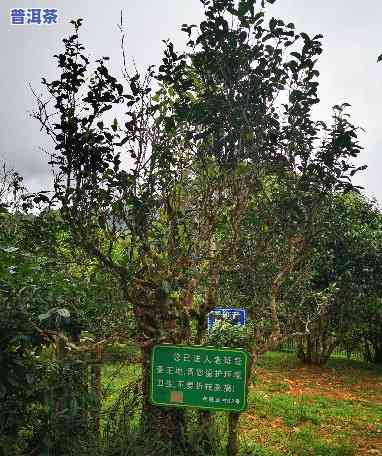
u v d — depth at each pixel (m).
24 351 5.27
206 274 5.65
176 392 5.12
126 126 5.11
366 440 8.86
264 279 6.26
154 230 5.49
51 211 5.63
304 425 9.48
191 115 5.16
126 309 5.89
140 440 5.31
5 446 4.98
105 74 4.97
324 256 12.55
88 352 5.44
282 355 19.16
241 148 5.30
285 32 5.09
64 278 5.63
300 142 5.50
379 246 15.73
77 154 4.92
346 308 15.45
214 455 5.73
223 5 5.07
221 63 5.18
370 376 15.70
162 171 5.36
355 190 5.62
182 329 5.51
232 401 5.04
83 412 5.37
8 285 5.02
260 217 5.86
